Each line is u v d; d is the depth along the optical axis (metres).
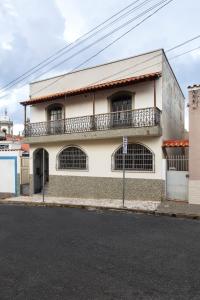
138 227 8.20
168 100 15.12
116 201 13.15
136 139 13.41
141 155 13.45
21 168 17.27
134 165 13.62
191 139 11.94
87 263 5.28
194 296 3.94
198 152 11.76
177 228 8.02
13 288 4.27
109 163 14.29
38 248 6.27
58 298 3.92
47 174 18.05
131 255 5.70
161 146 12.83
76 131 15.42
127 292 4.07
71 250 6.09
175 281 4.44
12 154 17.39
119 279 4.53
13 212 11.41
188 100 12.07
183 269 4.93
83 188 15.12
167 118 14.70
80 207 12.29
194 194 11.84
